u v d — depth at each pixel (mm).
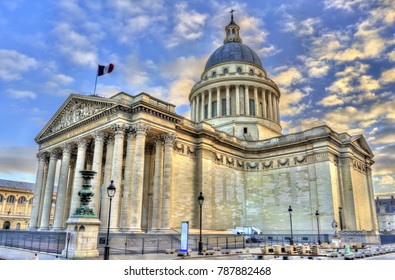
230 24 116438
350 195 68938
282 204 71625
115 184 49031
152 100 55156
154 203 54188
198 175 63938
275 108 97375
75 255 30766
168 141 55844
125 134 53438
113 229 47562
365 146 81250
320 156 68000
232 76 93188
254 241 63562
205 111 96250
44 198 66438
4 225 131750
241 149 77125
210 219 63344
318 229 59375
